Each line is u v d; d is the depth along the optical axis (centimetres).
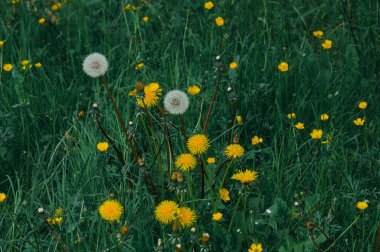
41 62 229
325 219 166
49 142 196
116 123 197
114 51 234
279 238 165
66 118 203
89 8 257
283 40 235
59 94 212
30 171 193
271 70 215
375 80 217
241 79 206
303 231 165
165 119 168
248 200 174
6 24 248
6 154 193
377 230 165
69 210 166
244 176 160
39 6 258
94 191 178
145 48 232
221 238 165
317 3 259
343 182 179
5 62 228
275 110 207
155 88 169
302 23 247
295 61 219
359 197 178
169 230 166
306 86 212
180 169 170
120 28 244
